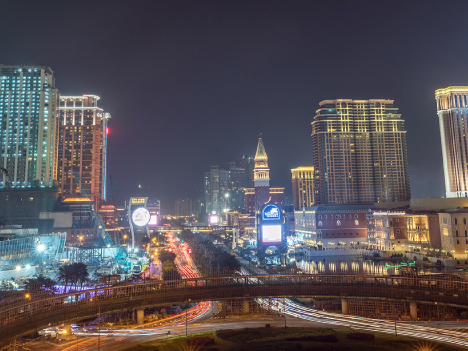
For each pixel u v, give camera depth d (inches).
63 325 4291.3
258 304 5438.0
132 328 4429.1
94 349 3622.0
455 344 3494.1
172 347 3508.9
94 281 6663.4
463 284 4564.5
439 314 4709.6
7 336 3319.4
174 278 6530.5
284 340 3678.6
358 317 4744.1
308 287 4936.0
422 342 3499.0
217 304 5708.7
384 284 4877.0
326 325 4343.0
